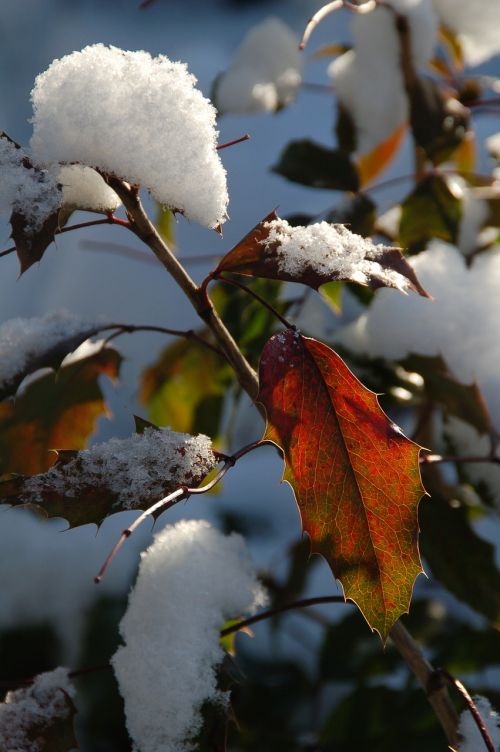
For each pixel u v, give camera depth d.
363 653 0.67
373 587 0.48
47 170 0.48
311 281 0.49
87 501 0.49
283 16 1.81
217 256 0.64
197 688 0.51
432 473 0.64
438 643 0.67
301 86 0.66
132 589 0.52
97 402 0.56
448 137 0.63
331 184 0.62
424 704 0.63
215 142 0.49
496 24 0.65
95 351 0.56
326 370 0.49
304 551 0.70
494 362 0.58
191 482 0.49
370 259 0.49
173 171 0.48
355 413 0.49
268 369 0.49
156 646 0.51
